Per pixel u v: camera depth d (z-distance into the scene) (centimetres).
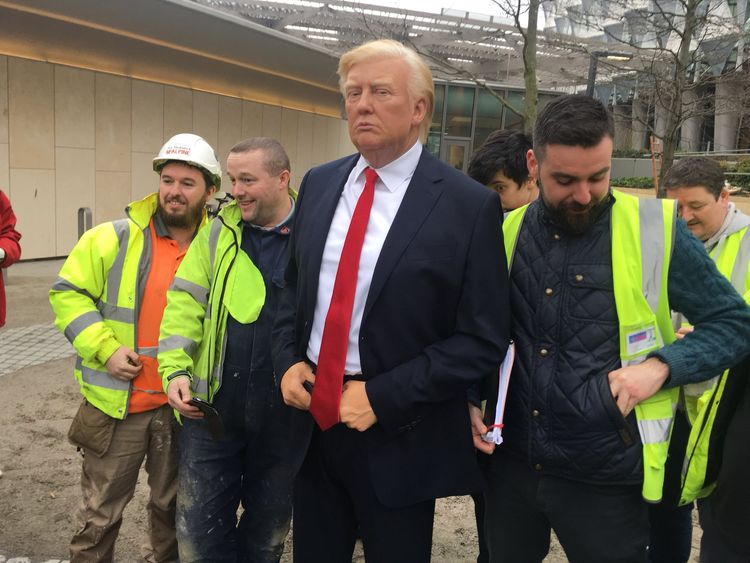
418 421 171
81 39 1066
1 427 444
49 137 1056
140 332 245
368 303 165
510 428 182
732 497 178
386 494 170
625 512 170
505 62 1909
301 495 192
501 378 175
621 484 166
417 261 163
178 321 229
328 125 1792
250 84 1452
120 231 244
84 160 1113
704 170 239
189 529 234
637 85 915
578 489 172
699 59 729
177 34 1204
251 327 231
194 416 215
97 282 243
